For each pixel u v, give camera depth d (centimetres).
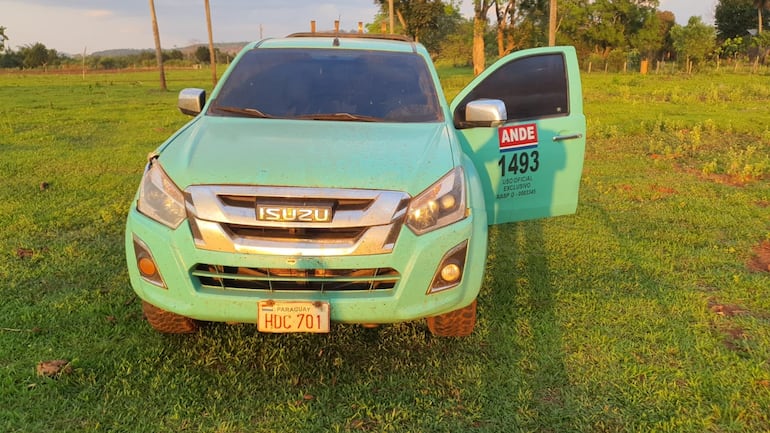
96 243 552
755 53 5959
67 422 290
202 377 333
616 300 448
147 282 319
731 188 818
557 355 365
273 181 298
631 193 779
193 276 306
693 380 337
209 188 298
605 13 6153
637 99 2189
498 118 397
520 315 421
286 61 446
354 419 301
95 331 380
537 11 4506
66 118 1591
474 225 326
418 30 5353
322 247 293
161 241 306
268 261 294
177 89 3134
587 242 583
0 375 325
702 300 444
